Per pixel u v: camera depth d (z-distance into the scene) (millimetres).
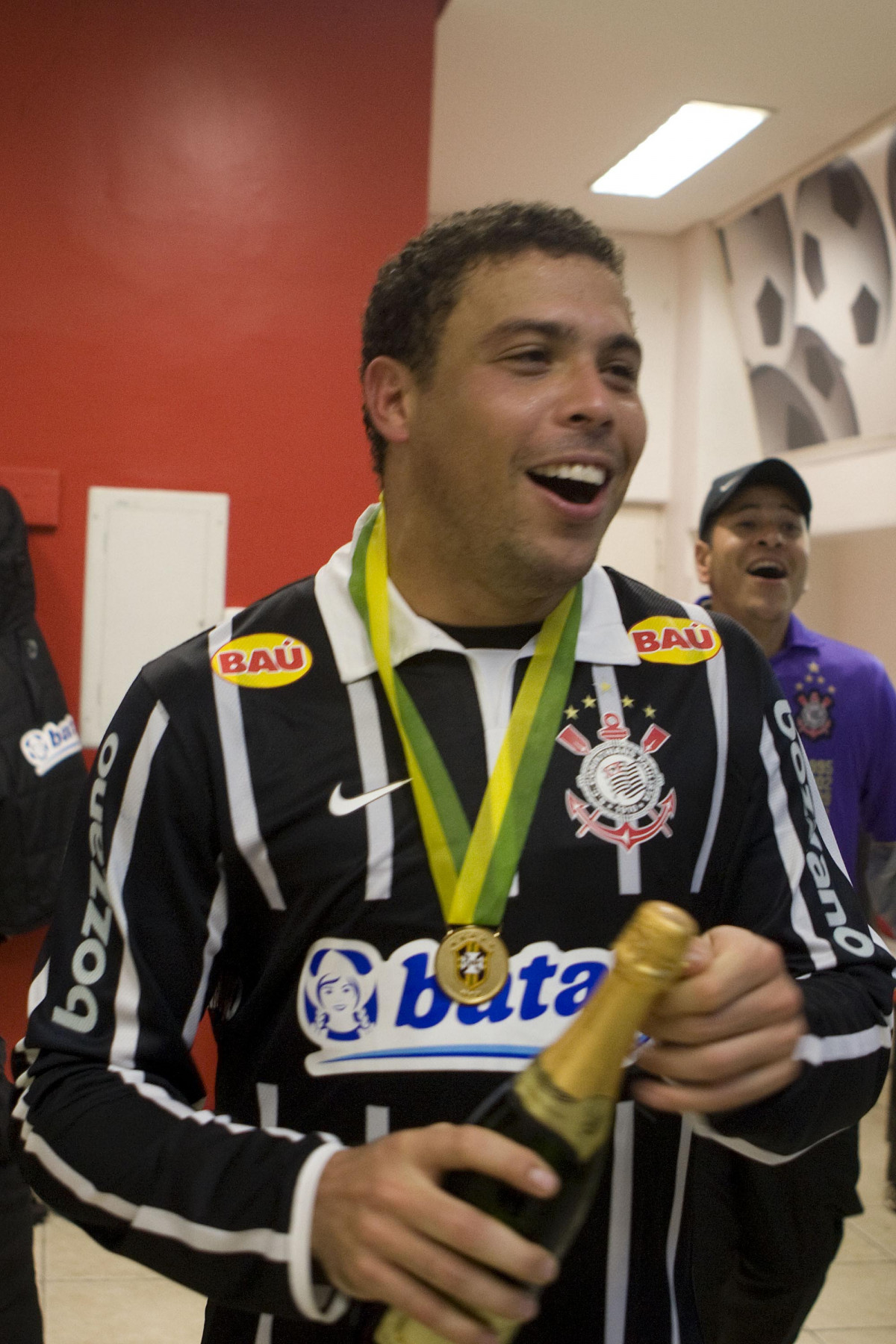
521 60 3785
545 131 4344
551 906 790
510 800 803
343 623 872
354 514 3072
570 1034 609
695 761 845
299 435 3045
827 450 4734
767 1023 635
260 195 3012
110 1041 774
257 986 813
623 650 876
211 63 2980
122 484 2979
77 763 2695
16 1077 801
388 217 3068
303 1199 649
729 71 3854
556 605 879
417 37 3076
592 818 810
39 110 2912
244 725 831
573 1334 769
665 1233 805
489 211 828
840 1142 1705
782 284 4867
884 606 5184
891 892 2240
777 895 855
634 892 806
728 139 4387
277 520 3041
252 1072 807
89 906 813
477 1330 569
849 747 2166
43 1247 2549
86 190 2941
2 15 2889
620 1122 785
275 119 3012
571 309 777
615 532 5695
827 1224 1718
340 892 791
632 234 5535
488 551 809
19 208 2914
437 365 808
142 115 2957
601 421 771
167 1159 695
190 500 2998
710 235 5320
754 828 872
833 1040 755
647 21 3523
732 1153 1636
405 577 874
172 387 2994
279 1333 779
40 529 2951
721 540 2248
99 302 2957
